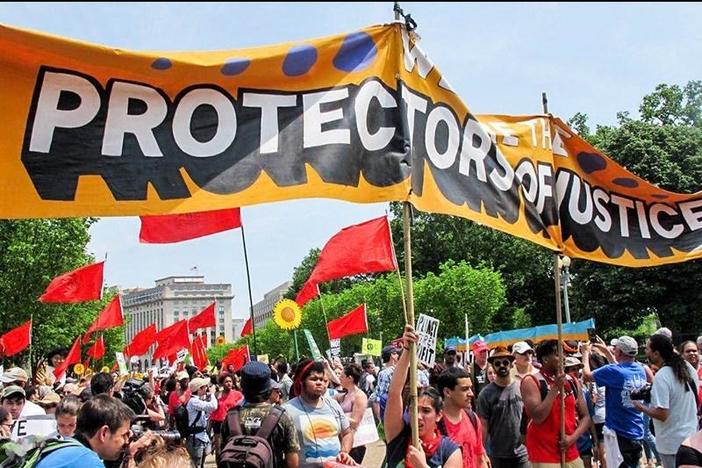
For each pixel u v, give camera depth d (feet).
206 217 27.12
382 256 30.32
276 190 14.29
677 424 23.25
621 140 115.03
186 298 546.67
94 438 12.42
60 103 13.19
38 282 135.85
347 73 15.51
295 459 17.98
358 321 55.62
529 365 26.32
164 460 12.74
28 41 13.04
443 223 176.55
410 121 16.17
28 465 11.27
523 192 19.15
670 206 23.95
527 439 22.94
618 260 22.98
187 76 14.11
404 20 16.34
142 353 73.67
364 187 15.15
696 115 124.98
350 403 27.78
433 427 15.56
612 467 28.02
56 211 12.87
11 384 24.49
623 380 27.73
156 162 13.64
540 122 22.26
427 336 22.57
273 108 14.70
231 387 46.65
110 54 13.57
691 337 106.93
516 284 165.37
